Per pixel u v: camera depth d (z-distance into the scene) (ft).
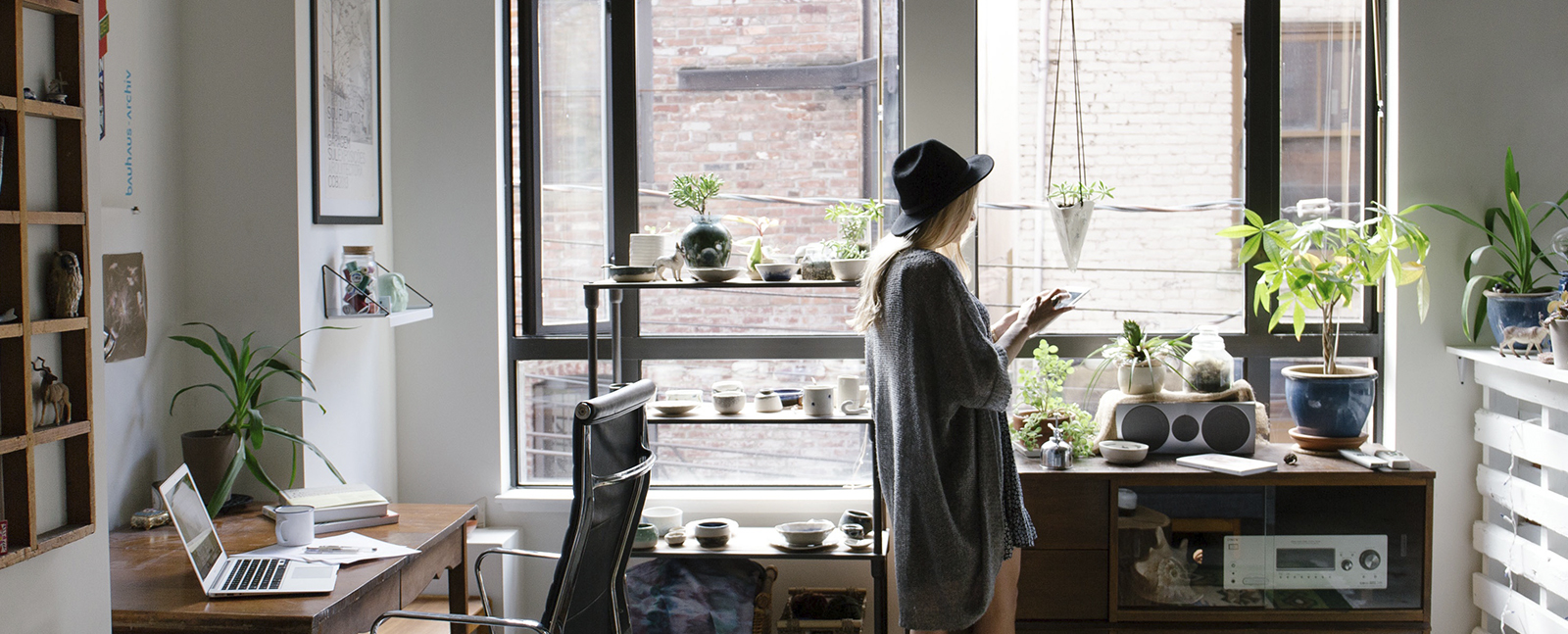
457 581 8.66
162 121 8.68
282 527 7.54
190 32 8.93
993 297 10.83
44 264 5.30
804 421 9.22
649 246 9.39
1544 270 9.97
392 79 10.68
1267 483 8.87
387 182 10.66
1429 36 10.02
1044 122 10.67
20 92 4.97
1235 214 10.68
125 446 8.29
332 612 6.41
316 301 9.23
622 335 11.07
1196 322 10.76
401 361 10.89
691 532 10.13
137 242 8.35
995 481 7.77
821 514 10.80
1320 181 10.56
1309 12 10.46
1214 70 10.58
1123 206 10.71
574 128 11.05
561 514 10.85
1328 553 9.04
